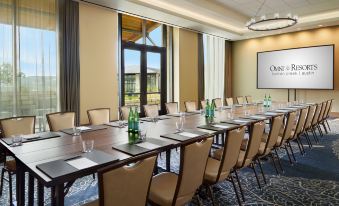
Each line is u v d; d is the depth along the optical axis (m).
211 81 9.67
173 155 4.37
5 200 2.75
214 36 9.52
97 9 5.90
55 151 2.02
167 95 8.16
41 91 5.04
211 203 2.65
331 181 3.26
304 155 4.43
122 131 2.87
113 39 6.27
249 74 10.38
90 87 5.82
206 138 1.93
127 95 6.96
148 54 7.54
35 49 4.95
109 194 1.31
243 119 3.68
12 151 2.02
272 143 3.22
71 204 2.65
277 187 3.07
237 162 2.58
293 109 5.05
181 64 8.25
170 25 7.51
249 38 10.11
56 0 5.18
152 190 1.96
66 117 3.44
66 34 5.29
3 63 4.55
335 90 8.38
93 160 1.76
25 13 4.81
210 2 6.48
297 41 9.05
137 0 5.58
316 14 7.59
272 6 6.83
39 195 2.06
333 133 6.32
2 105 4.55
